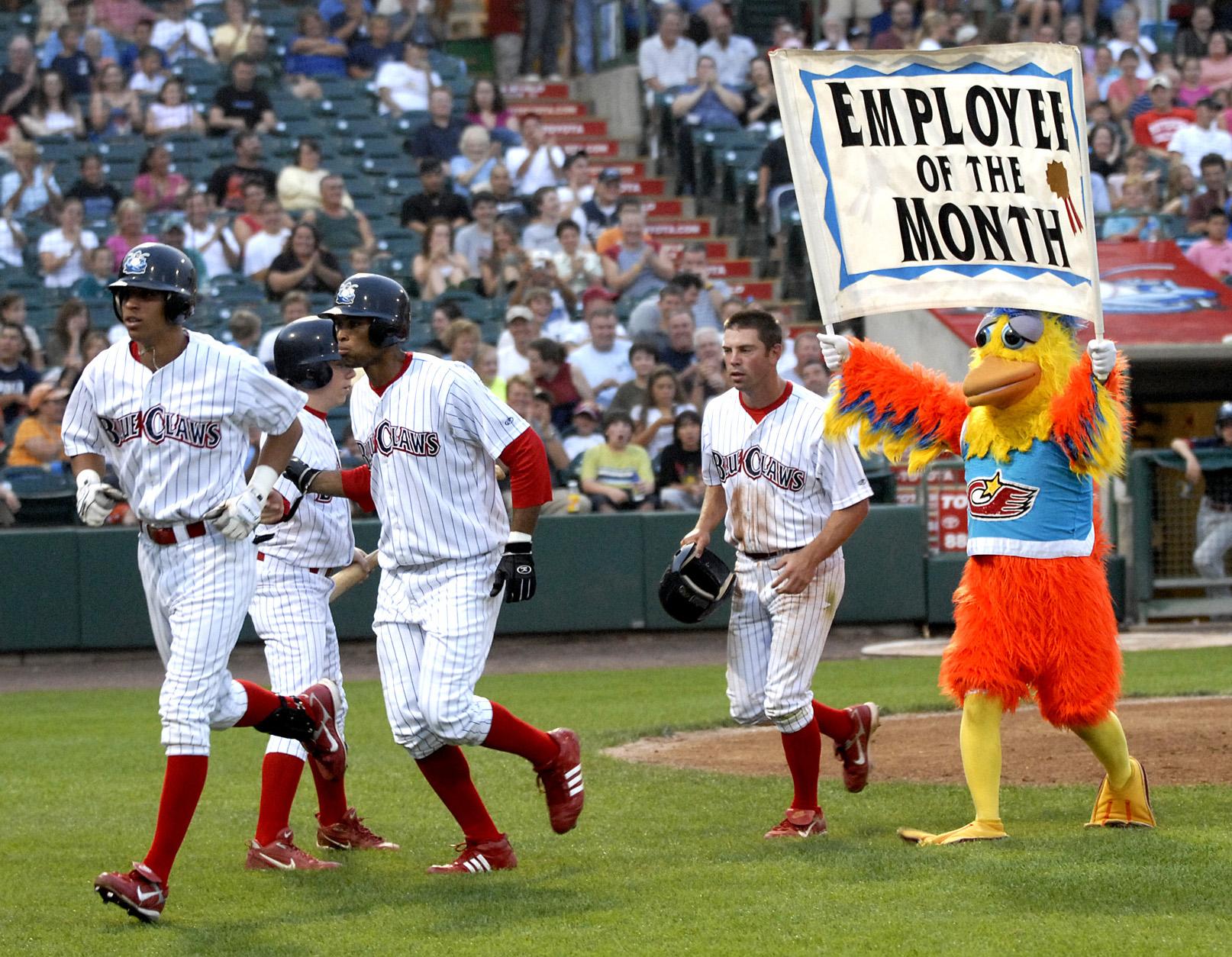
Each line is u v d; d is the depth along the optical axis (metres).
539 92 62.94
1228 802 17.69
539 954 12.12
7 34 52.28
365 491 15.98
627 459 40.12
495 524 15.64
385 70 55.41
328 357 17.09
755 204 54.38
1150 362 42.06
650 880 14.61
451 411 15.12
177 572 14.69
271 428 14.91
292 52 55.47
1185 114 54.56
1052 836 15.85
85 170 47.09
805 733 16.80
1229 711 24.61
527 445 15.22
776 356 16.92
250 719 15.22
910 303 16.48
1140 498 39.75
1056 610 15.79
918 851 15.34
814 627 16.73
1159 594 40.19
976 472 16.25
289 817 19.12
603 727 25.80
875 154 16.66
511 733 15.38
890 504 41.00
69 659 37.94
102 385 14.64
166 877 13.91
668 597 17.64
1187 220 48.78
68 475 38.81
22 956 12.69
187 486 14.57
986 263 16.39
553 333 44.97
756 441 16.89
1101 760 16.28
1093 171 52.59
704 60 56.91
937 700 27.39
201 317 43.12
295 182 48.09
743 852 15.82
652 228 55.00
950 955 11.71
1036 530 15.88
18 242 44.69
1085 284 16.22
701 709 27.95
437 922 13.28
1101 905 13.03
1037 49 16.70
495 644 39.06
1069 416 15.67
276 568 16.83
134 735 26.84
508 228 47.25
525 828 17.80
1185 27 59.31
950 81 16.61
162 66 52.00
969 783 16.06
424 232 47.34
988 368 15.85
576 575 38.84
